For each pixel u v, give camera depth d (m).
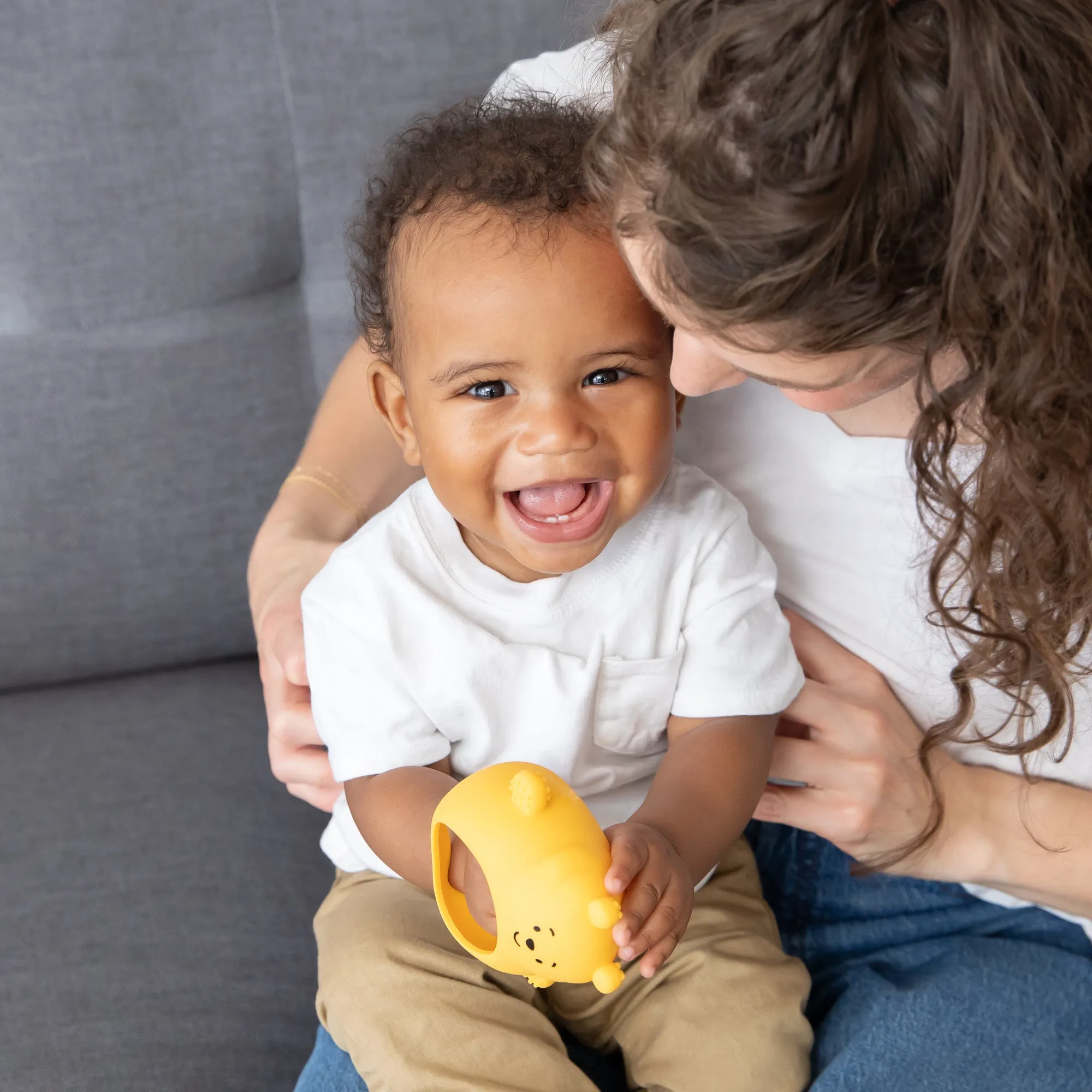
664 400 0.72
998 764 0.92
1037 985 0.88
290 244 1.28
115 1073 0.94
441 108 1.17
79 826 1.15
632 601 0.80
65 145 1.20
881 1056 0.83
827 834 0.87
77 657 1.33
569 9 1.21
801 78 0.49
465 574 0.79
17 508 1.26
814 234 0.51
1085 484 0.63
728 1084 0.79
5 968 1.01
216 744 1.26
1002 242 0.52
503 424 0.70
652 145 0.55
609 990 0.56
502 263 0.68
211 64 1.22
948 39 0.50
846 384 0.60
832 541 0.91
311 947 1.08
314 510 1.06
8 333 1.23
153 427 1.27
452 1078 0.76
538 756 0.80
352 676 0.78
